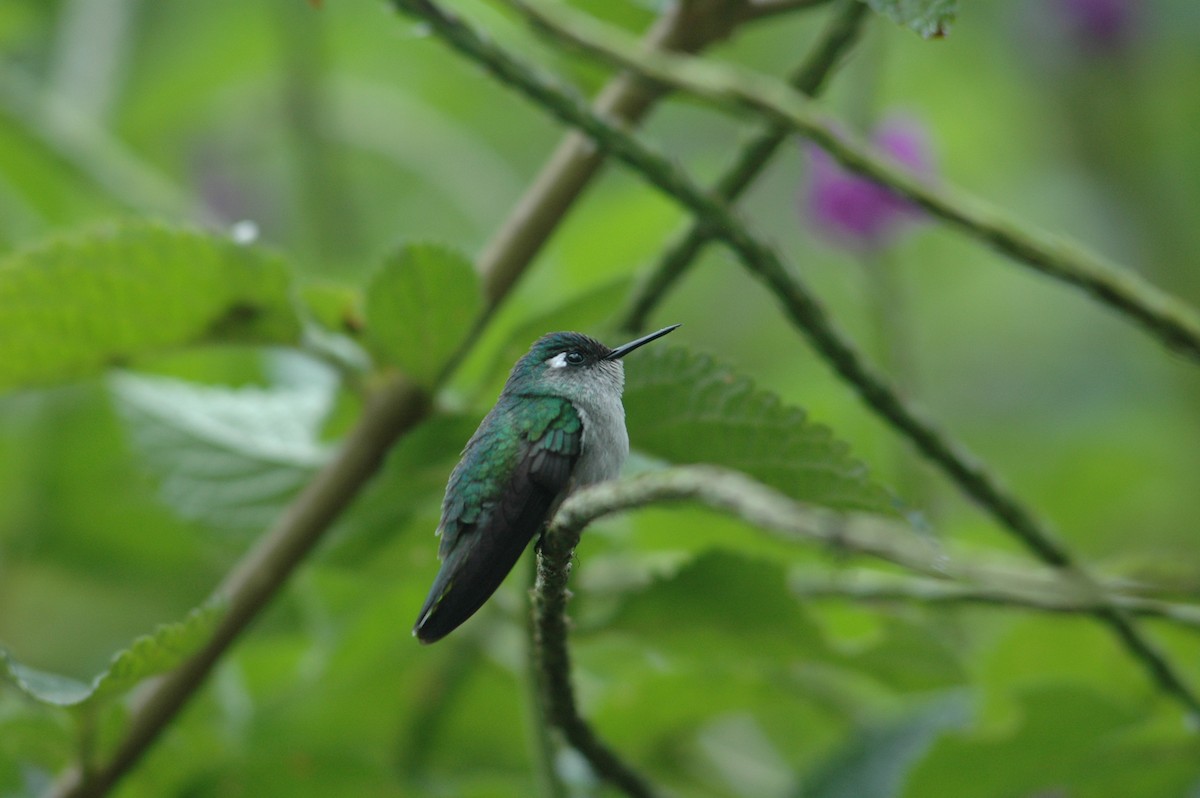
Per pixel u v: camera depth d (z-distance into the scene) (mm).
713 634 3320
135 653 3266
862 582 3344
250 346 3322
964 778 3328
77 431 3457
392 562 3352
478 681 3391
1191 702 3320
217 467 3357
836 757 3354
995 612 3430
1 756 3344
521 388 3324
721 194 3322
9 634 3455
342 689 3391
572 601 3338
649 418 3285
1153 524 3551
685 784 3385
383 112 3592
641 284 3328
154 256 3305
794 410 3275
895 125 3457
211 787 3348
